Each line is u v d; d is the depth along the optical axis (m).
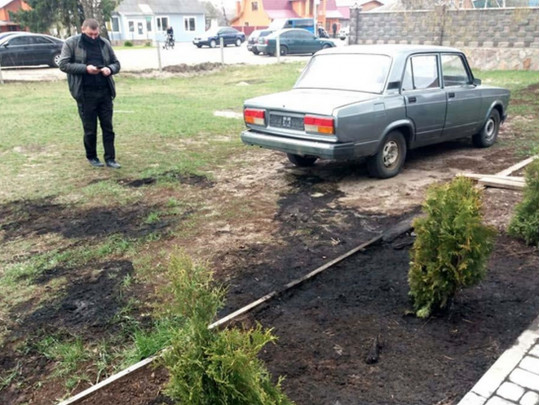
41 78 19.06
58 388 2.82
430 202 3.22
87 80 6.71
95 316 3.51
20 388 2.83
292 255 4.40
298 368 2.86
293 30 28.94
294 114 5.98
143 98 14.70
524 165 6.77
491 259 4.12
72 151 8.29
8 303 3.71
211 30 41.69
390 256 4.30
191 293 2.15
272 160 7.66
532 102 12.30
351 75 6.57
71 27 37.00
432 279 3.20
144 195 6.11
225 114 11.91
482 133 7.93
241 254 4.43
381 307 3.48
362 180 6.54
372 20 22.80
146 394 2.67
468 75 7.57
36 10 36.59
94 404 2.61
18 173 7.09
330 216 5.32
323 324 3.29
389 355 2.95
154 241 4.77
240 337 2.00
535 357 2.85
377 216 5.28
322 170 7.07
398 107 6.24
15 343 3.23
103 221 5.31
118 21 55.12
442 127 7.01
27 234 5.02
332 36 63.41
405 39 22.05
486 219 4.95
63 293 3.83
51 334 3.31
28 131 9.88
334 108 5.66
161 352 2.75
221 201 5.86
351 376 2.78
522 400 2.53
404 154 6.65
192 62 25.14
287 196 6.00
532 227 4.30
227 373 1.90
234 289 3.80
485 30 19.78
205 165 7.42
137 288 3.88
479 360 2.88
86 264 4.32
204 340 2.01
